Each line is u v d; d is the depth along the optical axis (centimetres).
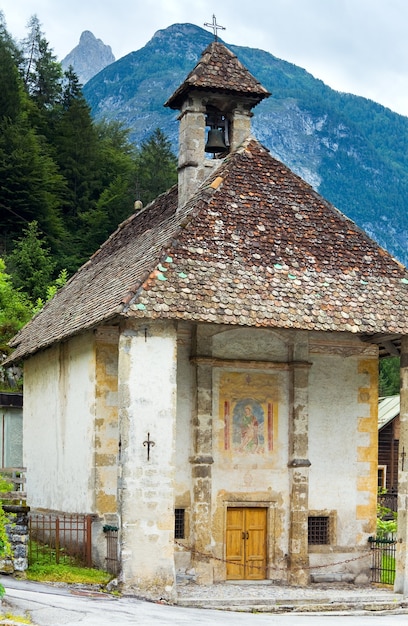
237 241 2388
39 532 2681
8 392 3800
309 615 2108
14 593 1930
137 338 2175
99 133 8325
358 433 2658
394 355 2712
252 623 1856
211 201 2466
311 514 2580
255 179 2583
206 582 2439
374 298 2411
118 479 2152
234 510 2533
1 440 3728
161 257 2259
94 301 2489
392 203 18650
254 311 2239
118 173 7306
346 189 18738
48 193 6291
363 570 2602
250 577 2522
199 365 2495
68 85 8038
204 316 2173
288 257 2414
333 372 2655
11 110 6588
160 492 2144
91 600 1962
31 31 8369
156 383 2177
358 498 2634
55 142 7156
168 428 2172
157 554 2122
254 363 2566
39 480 2964
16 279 5566
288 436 2586
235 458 2531
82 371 2556
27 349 2992
